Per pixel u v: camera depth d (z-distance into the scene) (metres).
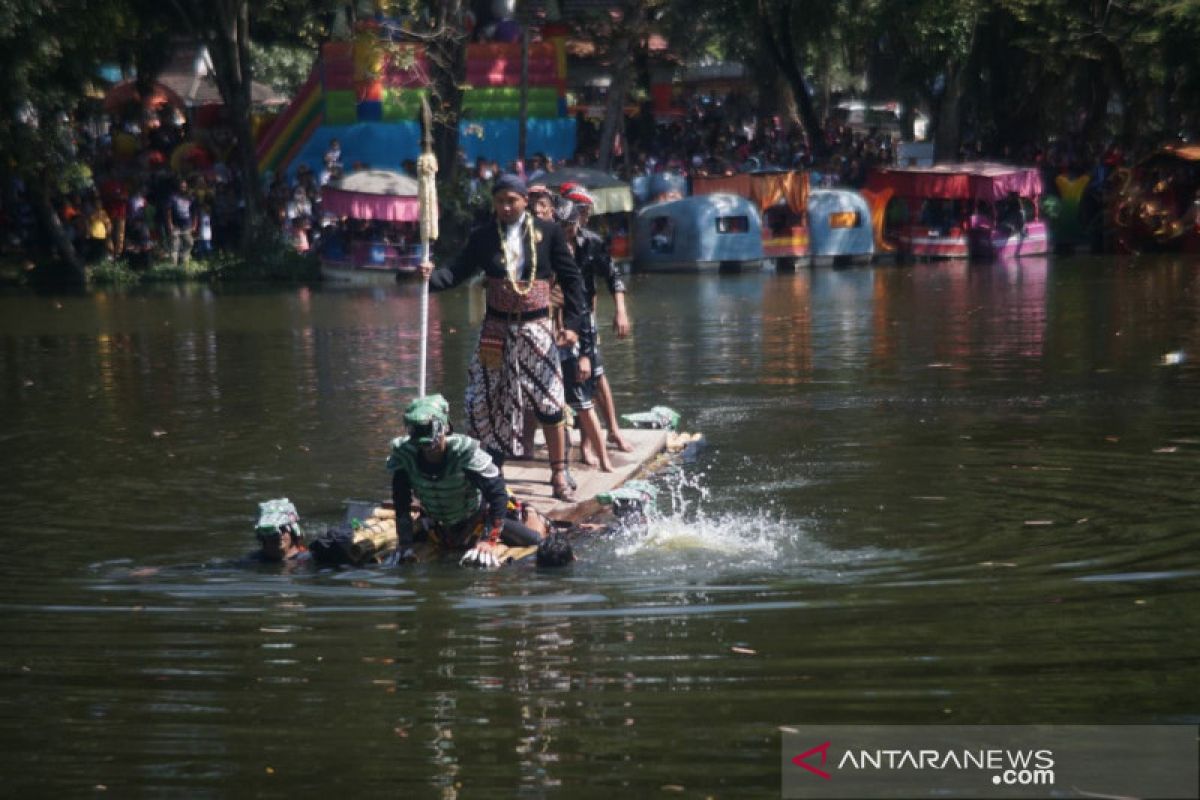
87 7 70.06
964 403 30.80
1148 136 89.69
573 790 11.37
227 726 12.85
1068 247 82.62
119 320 55.19
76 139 78.06
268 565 18.89
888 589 16.92
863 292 62.22
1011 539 19.25
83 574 18.47
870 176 82.56
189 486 23.98
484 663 14.41
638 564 18.48
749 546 19.28
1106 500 21.36
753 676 13.83
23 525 21.38
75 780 11.77
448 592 17.30
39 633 15.73
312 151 81.81
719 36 114.31
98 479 24.66
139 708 13.34
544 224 20.95
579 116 99.38
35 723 13.01
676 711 12.95
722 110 116.00
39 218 78.06
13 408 33.03
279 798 11.35
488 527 18.97
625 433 26.42
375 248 74.44
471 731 12.59
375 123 80.56
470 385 21.36
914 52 91.06
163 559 19.28
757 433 27.91
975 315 50.44
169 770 11.94
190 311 58.69
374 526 19.42
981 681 13.56
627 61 85.88
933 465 24.27
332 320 54.25
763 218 79.12
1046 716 12.62
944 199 80.94
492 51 86.44
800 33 96.50
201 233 78.12
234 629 15.82
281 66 112.62
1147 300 54.03
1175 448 25.08
